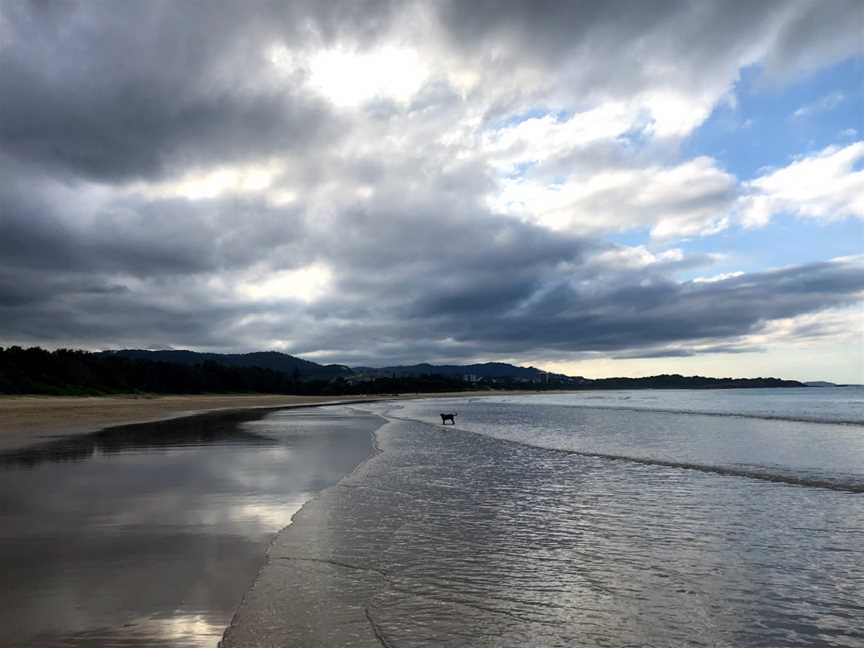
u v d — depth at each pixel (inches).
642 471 597.0
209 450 743.7
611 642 195.5
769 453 753.6
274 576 248.1
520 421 1531.7
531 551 303.0
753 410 2011.6
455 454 744.3
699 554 300.7
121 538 305.9
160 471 549.6
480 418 1699.1
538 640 195.2
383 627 200.2
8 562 263.4
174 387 4542.3
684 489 490.6
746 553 303.4
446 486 499.8
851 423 1298.0
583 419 1588.3
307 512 376.8
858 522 373.1
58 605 211.9
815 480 536.7
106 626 194.1
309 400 4549.7
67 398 2851.9
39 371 3235.7
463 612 218.4
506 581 255.8
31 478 503.8
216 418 1625.2
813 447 821.2
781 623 214.7
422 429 1226.0
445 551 299.7
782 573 271.7
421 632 198.8
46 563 261.7
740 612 224.7
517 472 585.0
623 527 358.0
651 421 1445.6
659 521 374.3
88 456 668.7
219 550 286.2
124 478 506.0
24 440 881.5
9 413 1556.3
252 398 4471.0
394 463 645.3
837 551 308.0
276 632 192.4
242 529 329.4
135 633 188.9
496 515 387.9
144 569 255.0
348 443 866.8
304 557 279.0
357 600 225.9
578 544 317.7
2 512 366.6
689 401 3294.8
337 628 198.7
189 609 210.1
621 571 272.1
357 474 552.1
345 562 275.3
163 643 181.5
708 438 975.0
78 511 369.4
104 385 3681.1
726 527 358.3
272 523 344.5
